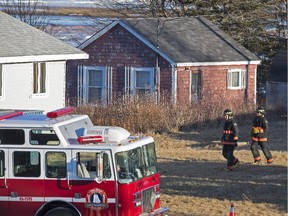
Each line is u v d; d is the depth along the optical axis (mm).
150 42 104938
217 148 79312
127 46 107375
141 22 110312
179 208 48938
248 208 49219
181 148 79250
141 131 89562
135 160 40125
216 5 142875
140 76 106938
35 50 79750
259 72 143875
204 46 111500
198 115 93500
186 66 105000
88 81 109938
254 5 142875
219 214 47375
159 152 75625
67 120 41000
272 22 144500
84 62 109875
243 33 143625
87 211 39500
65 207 39875
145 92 99438
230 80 111938
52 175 39844
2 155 40281
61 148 39688
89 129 40625
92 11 154750
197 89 107062
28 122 40250
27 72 80562
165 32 111000
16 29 82750
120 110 90375
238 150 76750
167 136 87000
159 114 90875
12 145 40188
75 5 181375
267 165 66438
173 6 143125
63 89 85938
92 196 39406
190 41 111438
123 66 107875
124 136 40594
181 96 104688
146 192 40844
